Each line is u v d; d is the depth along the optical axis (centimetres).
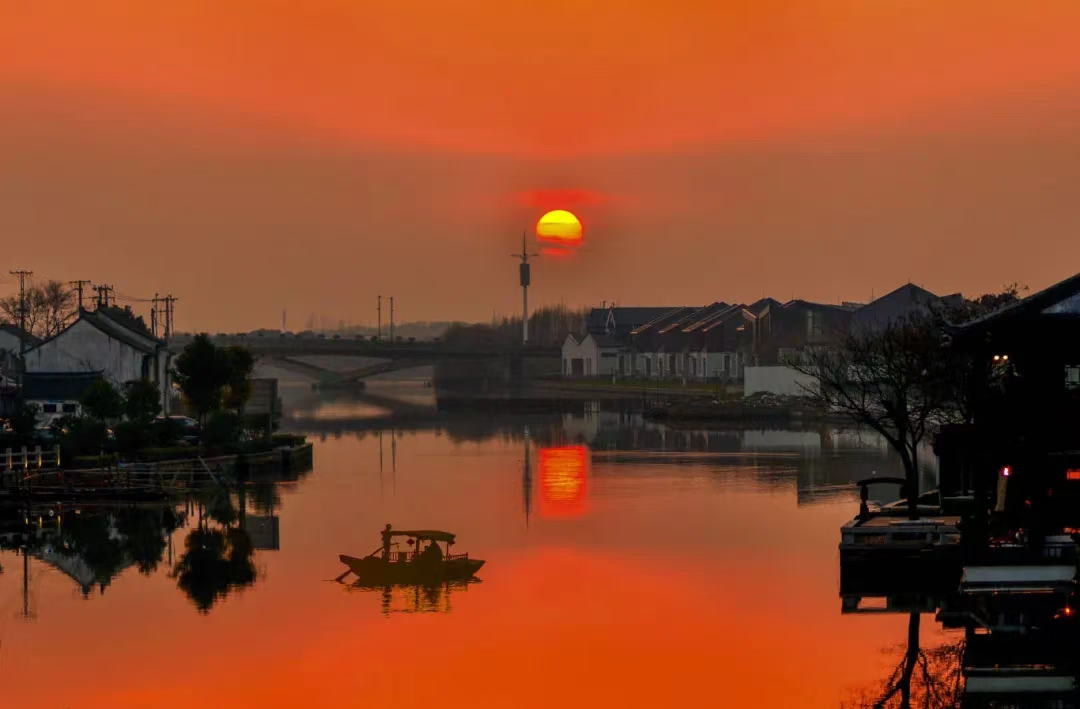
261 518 7544
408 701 4016
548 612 5050
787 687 4084
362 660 4425
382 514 7638
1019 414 4891
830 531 6788
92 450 9581
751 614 4959
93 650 4591
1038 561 4862
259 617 5031
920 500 6712
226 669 4353
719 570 5772
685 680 4172
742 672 4231
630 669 4306
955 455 5481
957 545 5297
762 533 6738
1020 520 5272
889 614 4941
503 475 9681
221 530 7106
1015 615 4794
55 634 4806
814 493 8306
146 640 4716
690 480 9144
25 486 8212
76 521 7544
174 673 4319
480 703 3981
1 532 7138
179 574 5872
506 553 6253
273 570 5931
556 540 6600
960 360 7038
